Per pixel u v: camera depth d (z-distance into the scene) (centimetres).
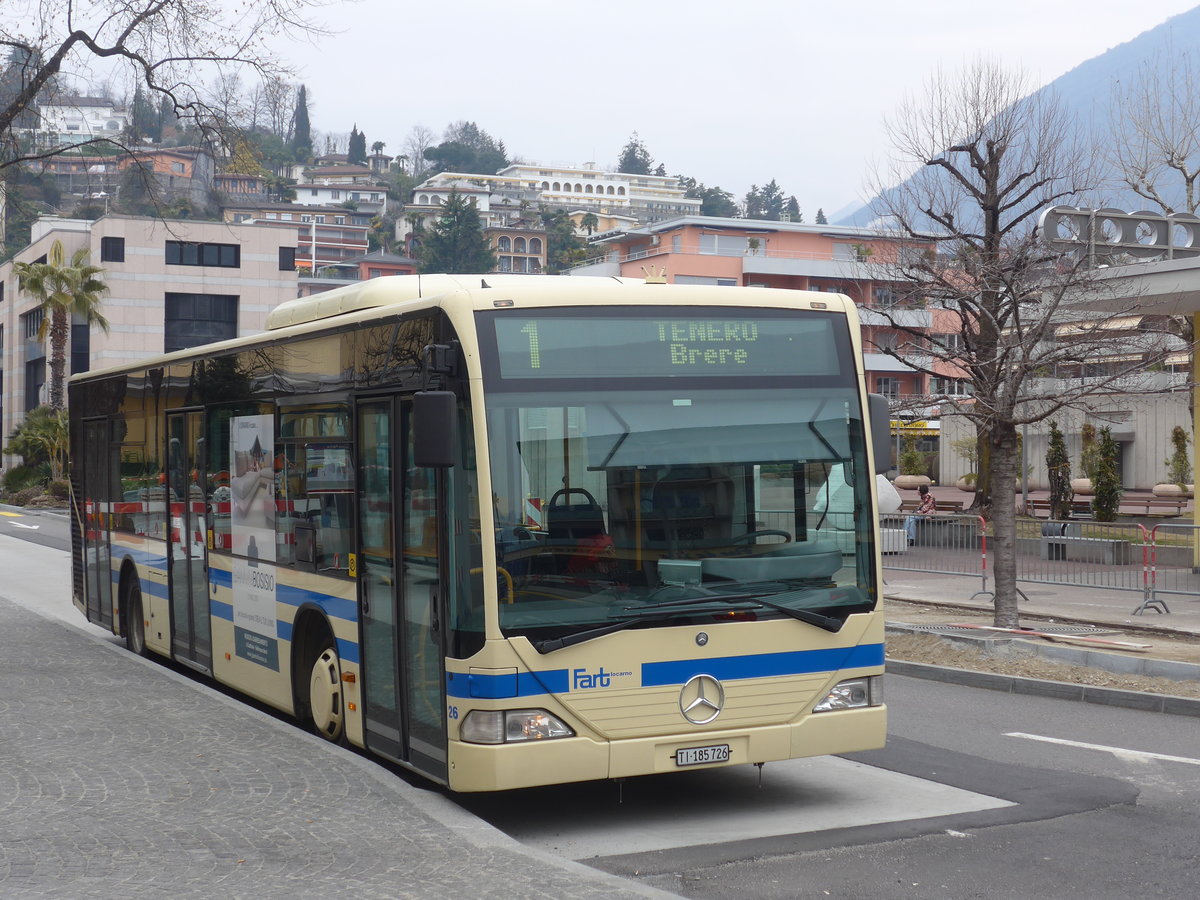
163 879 585
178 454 1231
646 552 739
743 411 773
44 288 5844
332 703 902
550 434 728
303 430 941
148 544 1324
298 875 593
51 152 1598
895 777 879
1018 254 1542
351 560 857
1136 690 1188
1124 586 1947
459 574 718
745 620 755
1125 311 1753
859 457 804
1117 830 739
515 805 820
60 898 557
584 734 718
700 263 8081
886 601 1962
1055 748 980
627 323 757
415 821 686
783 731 761
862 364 816
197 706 1014
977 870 665
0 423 8588
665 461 750
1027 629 1570
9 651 1331
